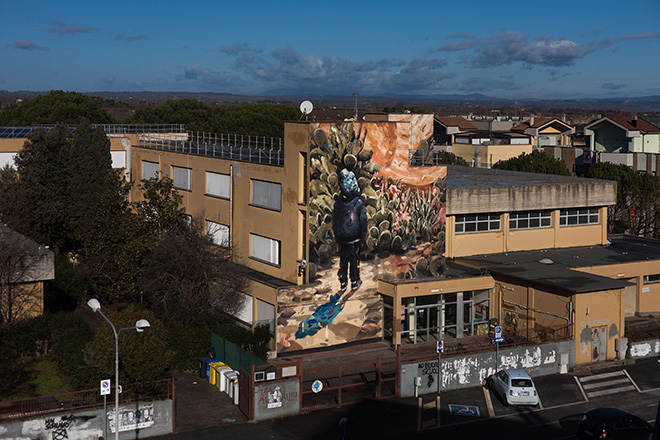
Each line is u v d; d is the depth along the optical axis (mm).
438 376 35219
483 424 31125
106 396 28109
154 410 28906
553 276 42750
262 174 43906
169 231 43094
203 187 50594
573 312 39375
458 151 101812
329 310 40812
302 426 30453
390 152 42094
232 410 31984
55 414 26859
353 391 34438
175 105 111500
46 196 51531
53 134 53156
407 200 42969
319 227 40094
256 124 102062
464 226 49000
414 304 42531
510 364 37188
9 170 52938
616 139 99125
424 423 31125
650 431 28688
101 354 29453
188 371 36906
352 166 40781
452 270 46031
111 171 50875
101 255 44969
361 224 41438
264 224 44000
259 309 41750
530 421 31594
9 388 31750
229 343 35781
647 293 49125
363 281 41875
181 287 40250
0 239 39281
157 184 45906
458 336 44094
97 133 54438
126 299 48219
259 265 44812
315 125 39312
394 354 40438
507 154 97812
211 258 42094
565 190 51969
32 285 39031
